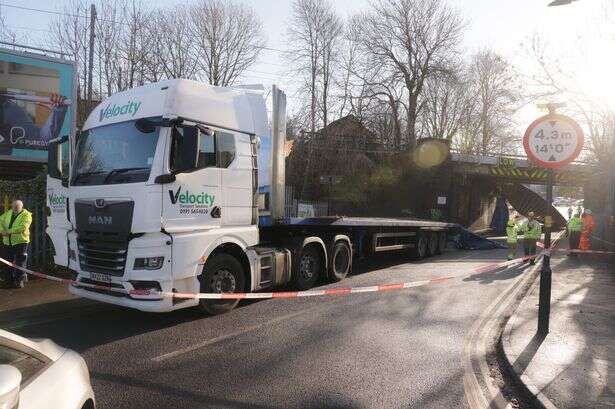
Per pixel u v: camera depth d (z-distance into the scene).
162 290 6.78
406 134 40.34
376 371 5.59
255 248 8.96
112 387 4.96
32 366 2.66
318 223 10.49
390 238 14.79
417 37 41.50
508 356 6.07
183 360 5.80
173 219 6.92
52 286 9.93
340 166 32.84
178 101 7.06
